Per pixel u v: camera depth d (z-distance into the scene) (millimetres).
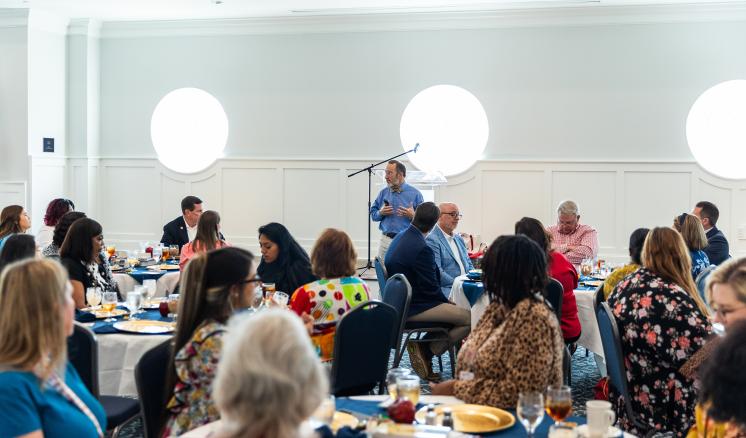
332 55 8711
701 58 7957
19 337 1912
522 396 2033
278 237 4523
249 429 1288
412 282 5039
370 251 8266
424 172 7914
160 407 2535
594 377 5398
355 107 8688
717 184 7965
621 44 8094
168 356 2582
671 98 8039
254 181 8953
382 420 2076
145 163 9188
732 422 1630
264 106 8898
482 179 8422
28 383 1913
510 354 2467
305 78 8789
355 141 8711
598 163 8164
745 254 7914
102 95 9266
